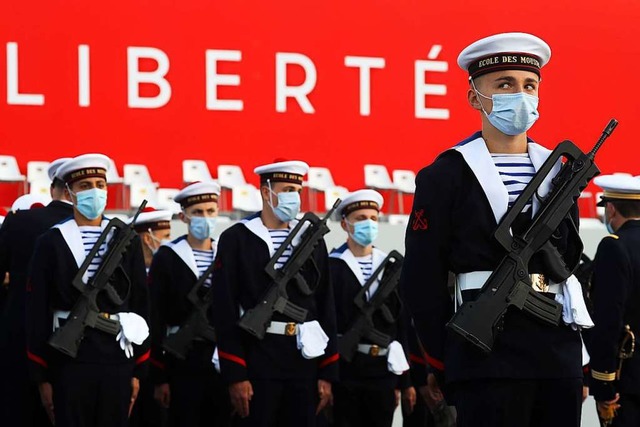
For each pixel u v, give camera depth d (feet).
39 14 69.92
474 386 17.79
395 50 75.46
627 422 24.93
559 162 18.43
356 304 35.37
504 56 18.19
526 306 17.60
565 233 18.16
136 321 28.55
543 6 78.43
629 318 24.91
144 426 36.88
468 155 18.16
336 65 74.49
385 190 73.00
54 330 28.12
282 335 29.17
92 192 28.68
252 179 72.74
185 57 72.23
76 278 27.96
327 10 74.59
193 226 36.37
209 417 35.70
